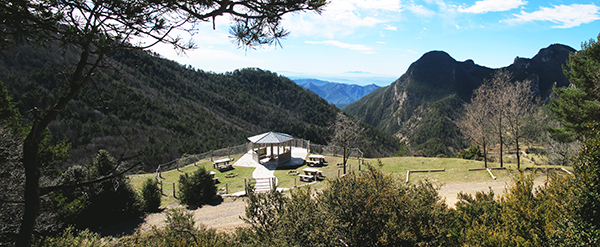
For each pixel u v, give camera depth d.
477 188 14.63
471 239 6.13
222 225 11.94
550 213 5.64
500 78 17.27
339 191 5.57
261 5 4.05
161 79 76.81
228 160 22.50
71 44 3.23
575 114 14.22
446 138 107.19
